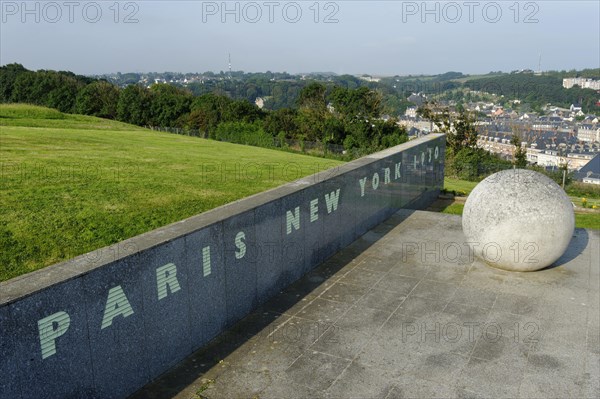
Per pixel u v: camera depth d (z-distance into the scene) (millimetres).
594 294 8438
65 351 4793
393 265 9773
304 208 8984
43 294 4523
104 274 5117
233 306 7312
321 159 29797
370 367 6312
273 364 6371
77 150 21938
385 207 12867
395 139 44219
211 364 6348
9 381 4316
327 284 8875
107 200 12664
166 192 14227
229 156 25297
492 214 9117
